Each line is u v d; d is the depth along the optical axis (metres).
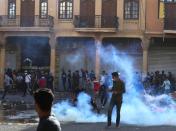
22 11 41.34
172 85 37.59
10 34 41.47
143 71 39.50
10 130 16.23
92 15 40.38
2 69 41.50
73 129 16.39
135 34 39.72
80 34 40.38
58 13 40.97
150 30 39.34
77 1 40.72
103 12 40.31
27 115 21.89
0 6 41.59
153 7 39.38
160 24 39.19
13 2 41.50
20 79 37.53
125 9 40.03
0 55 41.56
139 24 39.66
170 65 39.69
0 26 41.16
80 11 40.62
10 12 41.50
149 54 40.00
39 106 5.42
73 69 41.38
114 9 40.22
